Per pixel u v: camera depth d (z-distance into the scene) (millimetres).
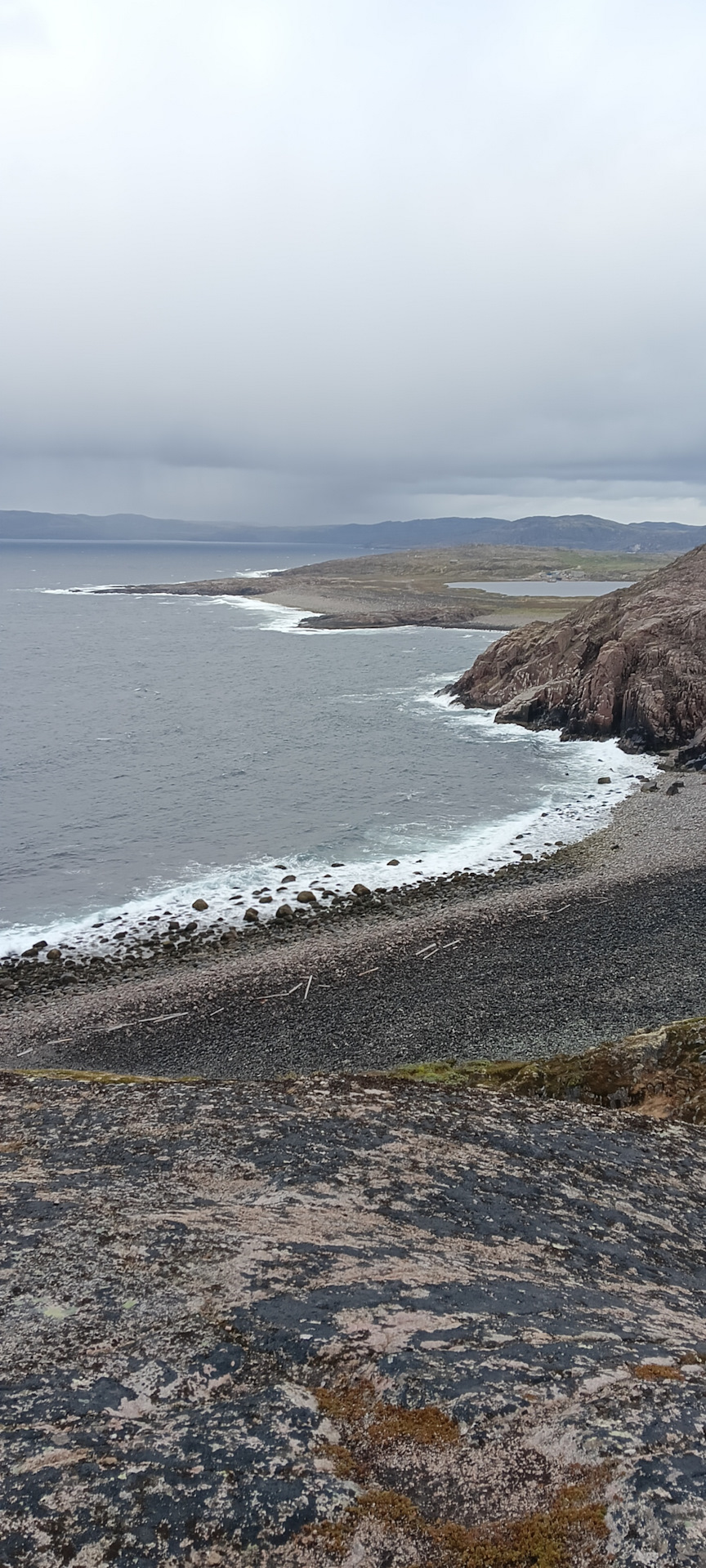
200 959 36156
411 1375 6465
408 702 94562
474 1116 13406
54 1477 5340
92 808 56750
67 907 41688
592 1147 12883
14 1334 7168
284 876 45281
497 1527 4988
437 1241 9508
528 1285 8641
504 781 63031
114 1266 8352
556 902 40406
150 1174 10625
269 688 103375
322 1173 10883
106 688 103812
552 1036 28828
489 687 91500
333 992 32594
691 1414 5938
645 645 76875
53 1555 4762
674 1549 4625
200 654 132750
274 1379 6523
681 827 50625
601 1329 7730
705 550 92625
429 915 39781
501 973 33531
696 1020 20844
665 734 70938
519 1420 5898
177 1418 6027
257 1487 5312
